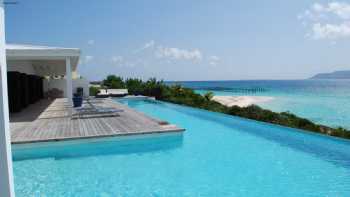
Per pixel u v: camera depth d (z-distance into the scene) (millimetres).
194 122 13203
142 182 5406
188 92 24359
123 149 7859
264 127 11766
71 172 5891
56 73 24578
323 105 28906
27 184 5211
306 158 7191
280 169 6289
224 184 5352
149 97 25531
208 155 7344
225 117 14742
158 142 8305
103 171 5980
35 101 17422
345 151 7879
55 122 9773
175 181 5480
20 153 6984
